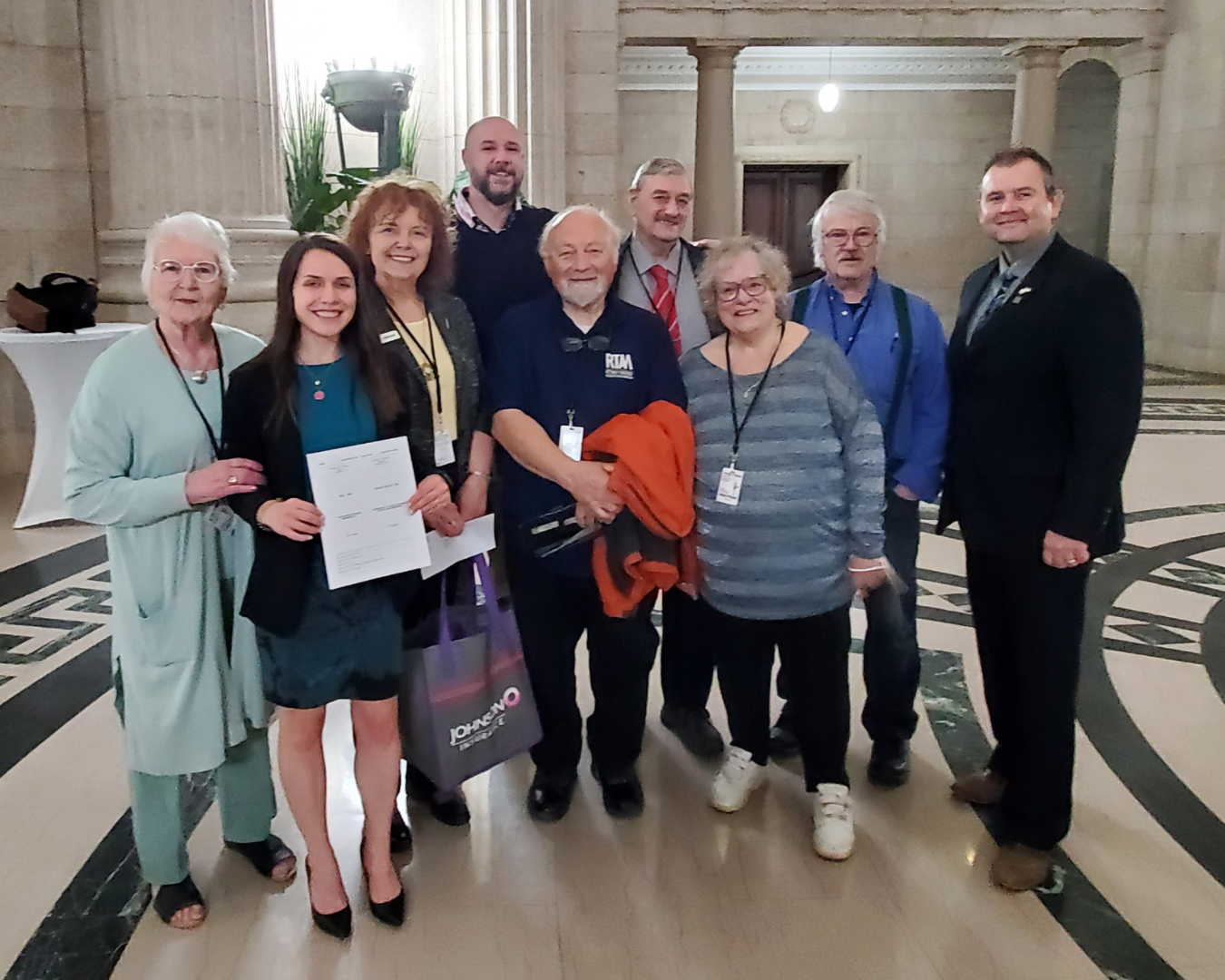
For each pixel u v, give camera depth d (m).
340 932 2.48
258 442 2.27
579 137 10.57
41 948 2.45
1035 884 2.68
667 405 2.74
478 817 3.07
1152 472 7.75
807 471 2.68
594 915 2.59
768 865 2.81
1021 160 2.61
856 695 3.93
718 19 11.02
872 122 15.34
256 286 6.70
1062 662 2.64
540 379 2.82
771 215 16.08
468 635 2.67
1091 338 2.52
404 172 2.79
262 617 2.25
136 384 2.31
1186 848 2.89
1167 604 4.97
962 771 3.35
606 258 2.77
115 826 2.99
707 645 3.38
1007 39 11.59
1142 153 13.20
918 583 5.34
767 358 2.72
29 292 6.00
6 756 3.40
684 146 14.84
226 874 2.76
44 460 6.15
